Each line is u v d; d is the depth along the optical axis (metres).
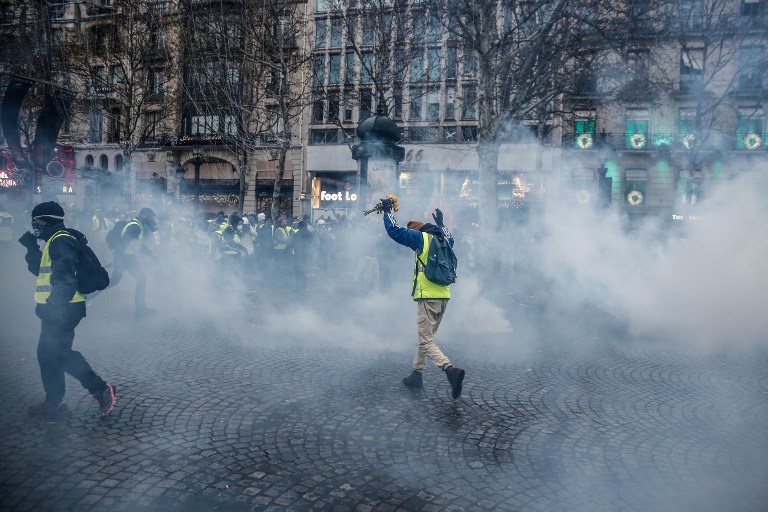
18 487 3.22
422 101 32.97
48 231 4.30
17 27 20.69
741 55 23.64
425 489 3.39
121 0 25.95
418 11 19.08
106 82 27.83
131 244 8.09
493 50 12.77
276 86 24.16
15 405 4.51
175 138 36.12
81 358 4.31
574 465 3.76
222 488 3.32
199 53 23.84
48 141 16.14
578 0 12.32
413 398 5.09
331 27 27.58
